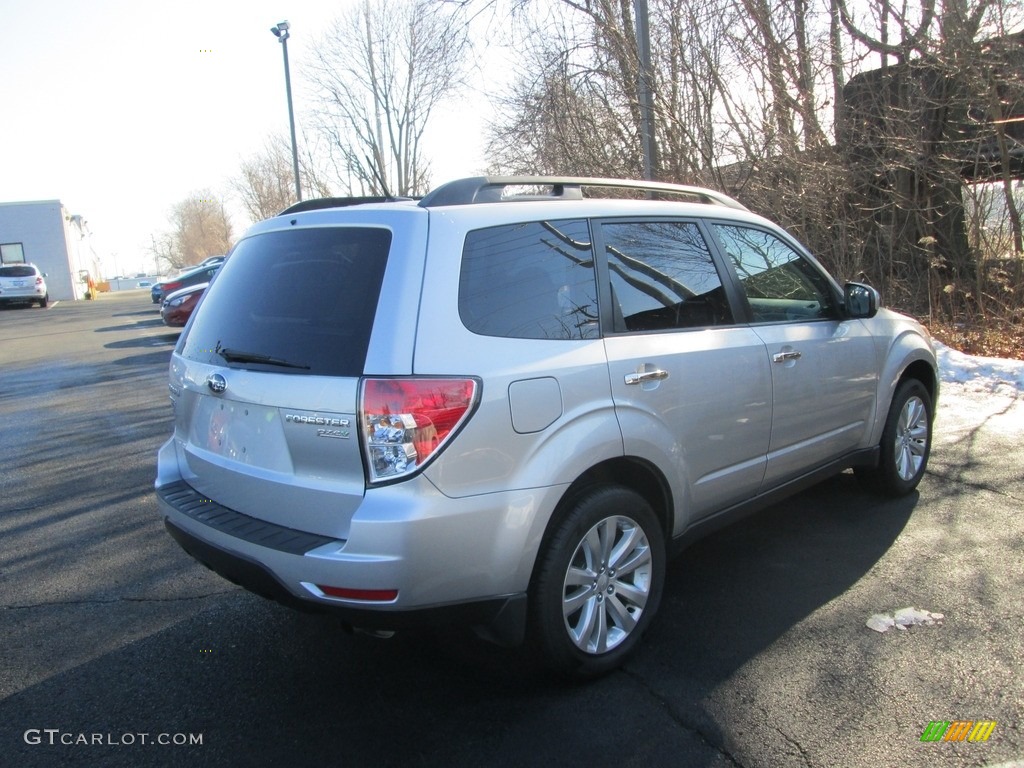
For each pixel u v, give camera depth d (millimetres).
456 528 2602
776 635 3393
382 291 2703
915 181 10883
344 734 2834
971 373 8258
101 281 66562
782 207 11070
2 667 3367
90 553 4656
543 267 3031
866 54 10617
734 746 2680
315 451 2680
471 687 3109
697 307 3586
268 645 3502
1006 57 9922
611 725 2822
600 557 3070
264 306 3043
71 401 9930
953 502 4867
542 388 2822
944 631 3355
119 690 3166
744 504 3852
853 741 2676
